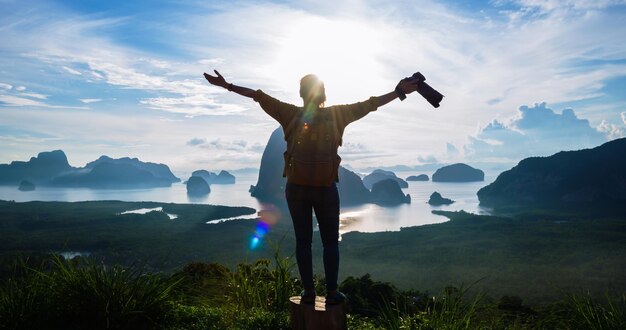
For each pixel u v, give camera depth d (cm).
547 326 434
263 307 511
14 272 425
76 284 436
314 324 355
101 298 430
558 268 11388
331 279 368
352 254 13775
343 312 365
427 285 9062
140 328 435
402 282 9412
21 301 411
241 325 455
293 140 346
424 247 15262
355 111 344
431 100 341
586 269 11056
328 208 356
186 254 11156
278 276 518
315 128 340
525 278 9694
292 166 344
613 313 424
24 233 18538
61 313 427
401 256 13400
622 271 10331
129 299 435
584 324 435
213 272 621
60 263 446
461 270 11206
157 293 458
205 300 524
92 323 427
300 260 371
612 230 19188
